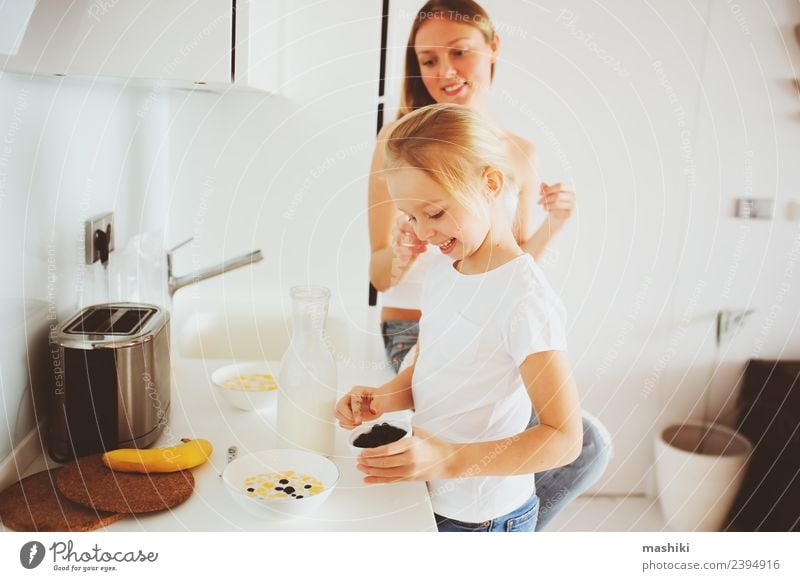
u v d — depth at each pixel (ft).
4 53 2.54
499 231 3.75
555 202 6.28
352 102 5.95
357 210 6.10
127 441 3.09
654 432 6.77
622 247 6.41
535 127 6.12
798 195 6.33
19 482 2.83
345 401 3.46
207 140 5.91
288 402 3.10
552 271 6.44
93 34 3.06
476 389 3.44
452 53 5.91
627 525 6.56
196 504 2.79
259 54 4.11
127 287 4.40
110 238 4.33
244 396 3.56
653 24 6.01
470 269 3.67
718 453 6.61
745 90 6.18
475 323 3.43
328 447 3.16
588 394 6.72
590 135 6.17
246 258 5.02
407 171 4.28
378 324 6.09
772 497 6.41
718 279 6.51
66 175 3.67
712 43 6.08
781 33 6.06
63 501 2.72
